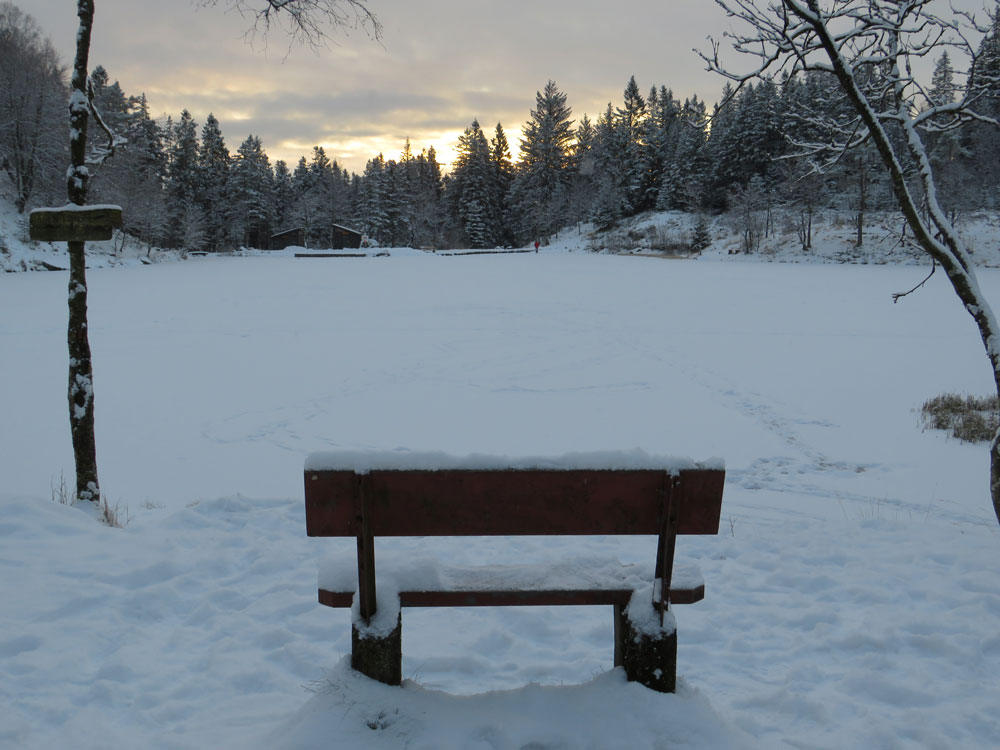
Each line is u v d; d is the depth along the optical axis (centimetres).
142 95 7300
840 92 713
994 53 611
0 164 5350
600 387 1566
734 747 264
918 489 903
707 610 457
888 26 605
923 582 492
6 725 302
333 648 394
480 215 10069
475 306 2864
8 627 388
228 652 383
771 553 565
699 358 1861
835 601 471
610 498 284
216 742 289
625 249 6919
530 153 10050
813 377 1638
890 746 306
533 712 278
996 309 2556
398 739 260
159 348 1998
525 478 279
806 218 5959
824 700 347
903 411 1336
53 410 1332
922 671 374
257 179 9231
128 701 330
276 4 684
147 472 992
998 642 403
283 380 1642
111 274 4434
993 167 3919
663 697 287
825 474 980
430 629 420
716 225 7094
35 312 2569
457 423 1293
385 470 274
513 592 296
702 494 283
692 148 7425
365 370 1747
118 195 5691
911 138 621
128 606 430
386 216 9900
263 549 532
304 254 6931
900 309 2656
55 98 5069
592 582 305
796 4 576
